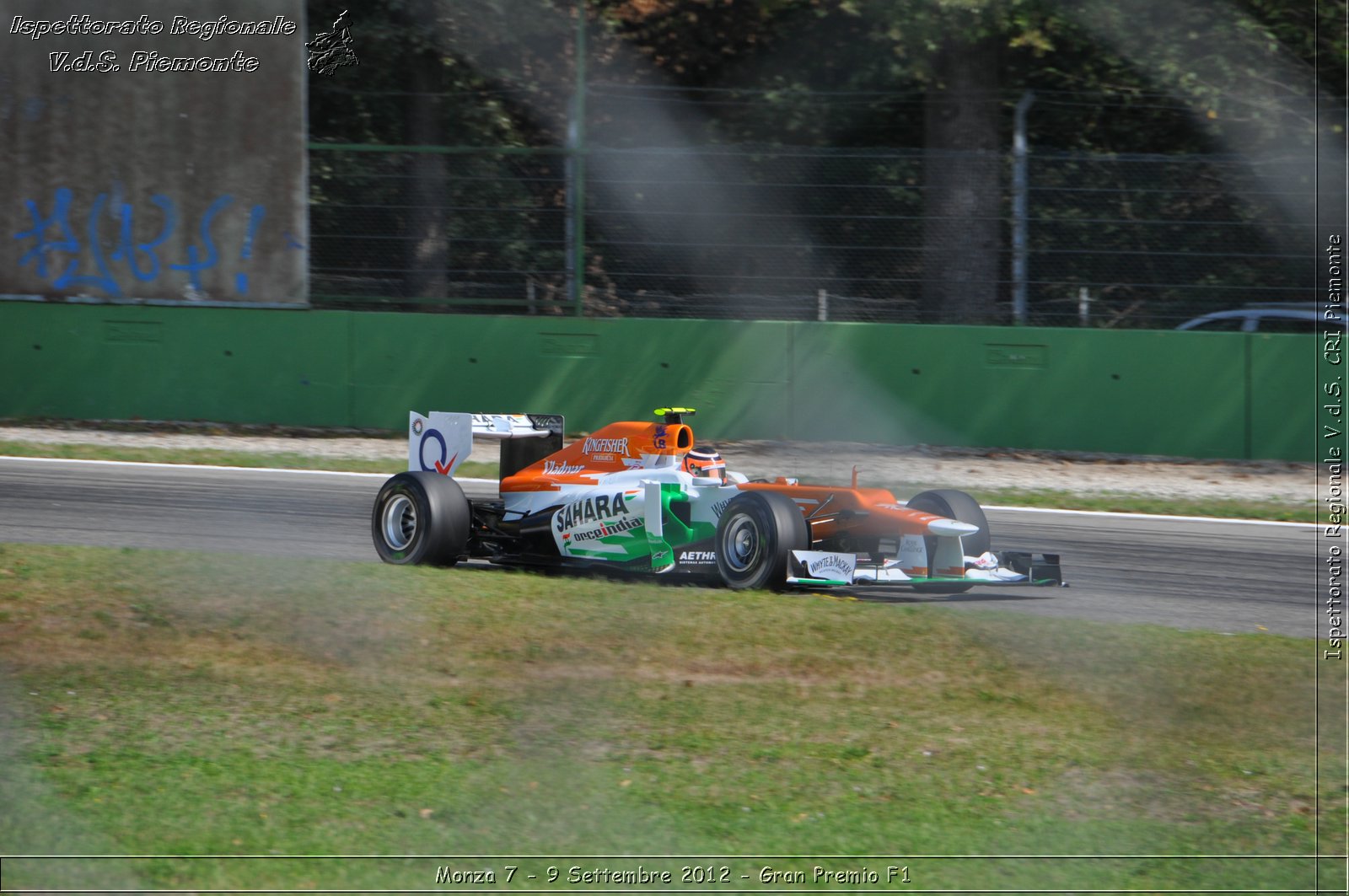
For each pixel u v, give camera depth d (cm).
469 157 7281
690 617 2412
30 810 1591
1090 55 7375
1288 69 7231
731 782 1731
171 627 2302
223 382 6000
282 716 1936
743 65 8256
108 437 5603
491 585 2630
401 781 1711
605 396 5888
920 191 6575
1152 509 4416
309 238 6419
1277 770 1830
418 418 3250
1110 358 5553
